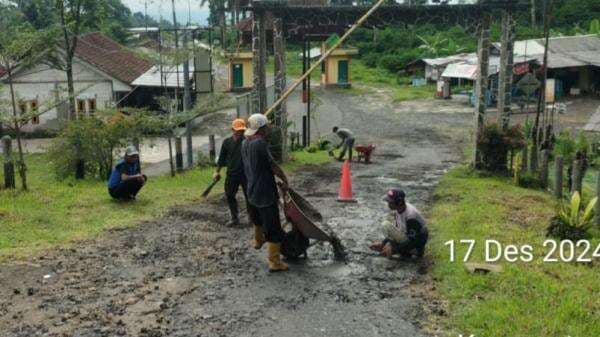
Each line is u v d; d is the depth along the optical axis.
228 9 51.44
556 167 13.41
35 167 19.77
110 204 11.07
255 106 17.48
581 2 67.50
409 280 7.17
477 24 15.99
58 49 26.98
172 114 17.14
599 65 44.28
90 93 33.12
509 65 16.27
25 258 7.75
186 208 10.97
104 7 29.78
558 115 35.38
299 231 7.83
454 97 47.53
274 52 17.12
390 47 70.00
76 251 8.15
